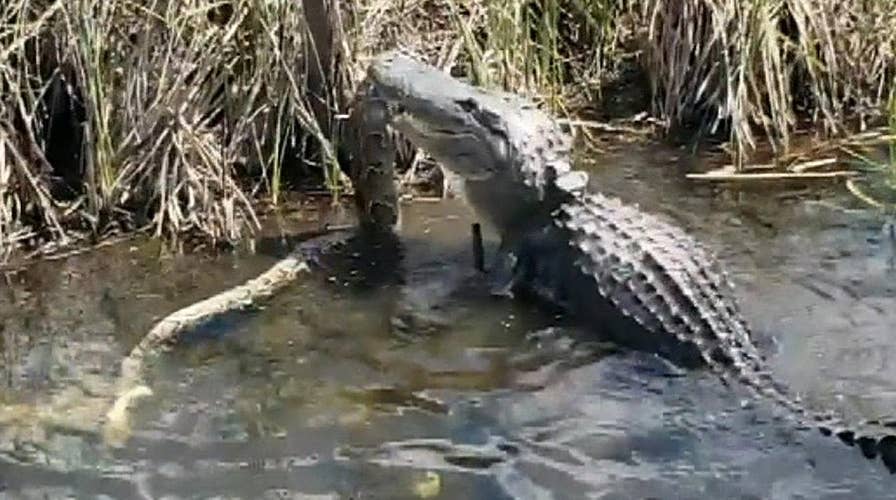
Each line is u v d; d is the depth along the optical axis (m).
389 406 3.73
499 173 4.27
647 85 5.01
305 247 4.30
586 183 4.26
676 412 3.70
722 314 3.96
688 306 3.96
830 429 3.59
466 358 3.91
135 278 4.22
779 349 3.89
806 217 4.42
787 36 4.97
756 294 4.09
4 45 4.52
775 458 3.54
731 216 4.45
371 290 4.18
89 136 4.42
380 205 4.41
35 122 4.52
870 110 4.95
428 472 3.52
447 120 4.32
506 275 4.23
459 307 4.12
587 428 3.64
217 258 4.30
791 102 4.92
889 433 3.54
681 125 4.89
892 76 5.00
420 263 4.30
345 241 4.37
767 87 4.81
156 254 4.32
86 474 3.54
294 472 3.53
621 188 4.59
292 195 4.57
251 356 3.91
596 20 5.06
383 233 4.42
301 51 4.55
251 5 4.56
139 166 4.46
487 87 4.70
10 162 4.39
